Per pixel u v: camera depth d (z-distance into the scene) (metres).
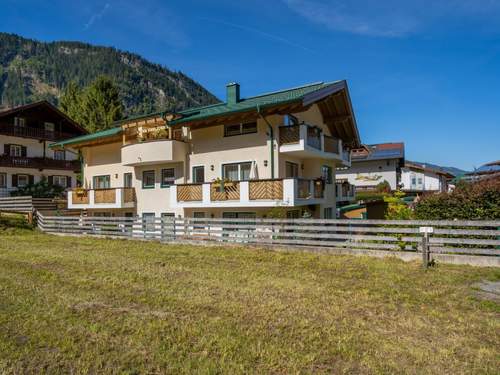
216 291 7.97
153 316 6.39
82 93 53.94
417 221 11.44
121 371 4.53
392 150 44.94
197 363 4.70
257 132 17.56
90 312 6.61
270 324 6.00
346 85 19.53
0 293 7.84
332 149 20.09
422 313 6.52
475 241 10.24
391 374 4.39
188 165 19.75
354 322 6.08
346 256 11.95
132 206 21.66
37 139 39.31
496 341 5.30
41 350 5.11
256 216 17.45
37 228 22.02
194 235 17.27
